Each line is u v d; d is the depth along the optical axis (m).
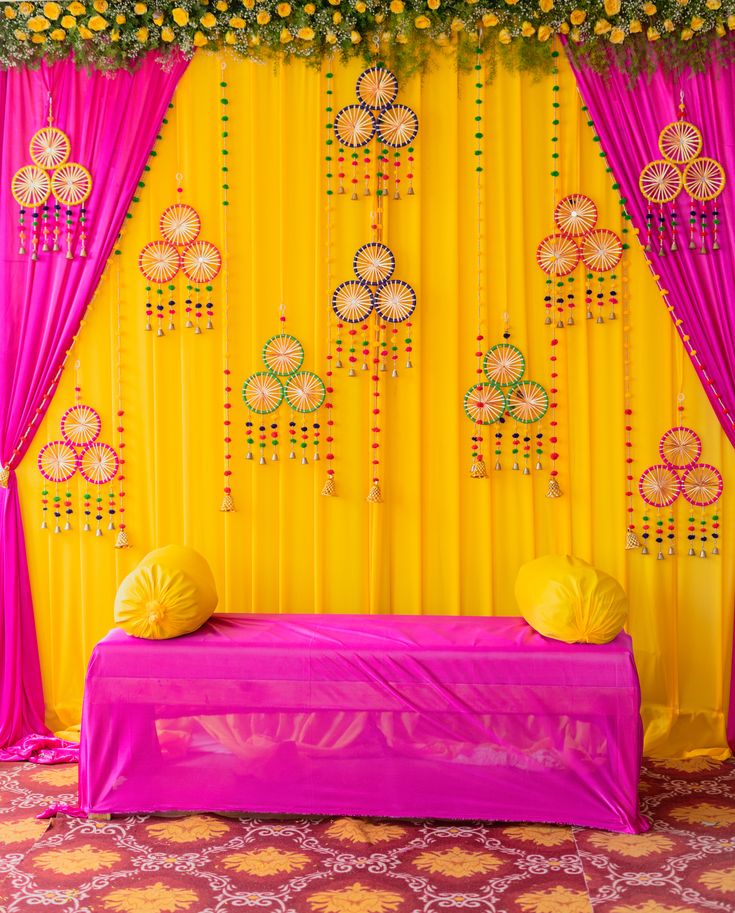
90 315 3.67
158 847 2.73
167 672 2.93
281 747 2.92
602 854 2.68
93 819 2.93
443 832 2.84
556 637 2.94
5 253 3.66
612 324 3.59
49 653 3.69
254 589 3.64
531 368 3.61
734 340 3.53
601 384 3.60
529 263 3.61
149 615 2.94
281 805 2.92
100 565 3.69
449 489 3.61
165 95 3.61
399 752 2.90
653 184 3.53
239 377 3.66
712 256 3.54
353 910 2.36
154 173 3.65
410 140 3.56
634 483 3.60
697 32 3.48
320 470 3.62
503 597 3.62
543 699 2.87
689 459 3.58
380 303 3.57
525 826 2.89
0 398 3.65
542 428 3.61
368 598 3.63
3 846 2.74
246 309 3.66
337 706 2.91
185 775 2.93
